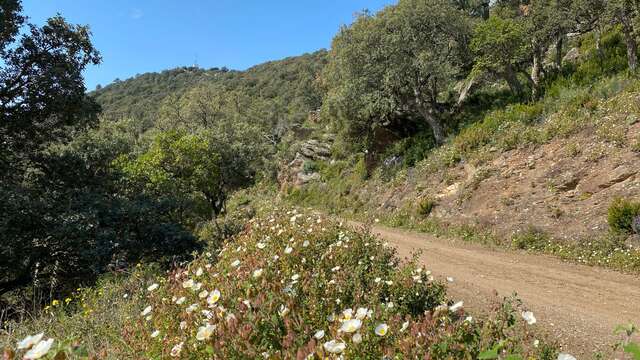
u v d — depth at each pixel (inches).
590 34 964.6
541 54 900.0
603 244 407.8
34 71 619.2
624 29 671.1
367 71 920.9
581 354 203.8
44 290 457.7
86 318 187.6
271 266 170.6
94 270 438.9
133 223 559.8
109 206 566.9
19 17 593.0
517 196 562.3
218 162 979.3
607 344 211.8
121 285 287.0
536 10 832.9
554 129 605.9
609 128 522.9
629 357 194.2
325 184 1277.1
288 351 98.4
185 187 877.8
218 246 360.8
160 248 542.0
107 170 735.1
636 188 434.3
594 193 473.7
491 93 990.4
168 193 781.3
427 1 927.7
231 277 160.7
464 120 924.0
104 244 482.6
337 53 1005.8
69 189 600.7
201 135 1024.2
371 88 952.9
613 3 676.7
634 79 598.5
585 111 598.2
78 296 299.6
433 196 720.3
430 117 912.3
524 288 323.6
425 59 877.8
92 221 501.4
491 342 103.1
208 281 175.5
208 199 992.9
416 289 182.7
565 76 796.6
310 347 93.3
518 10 1085.1
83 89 657.0
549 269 386.6
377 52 911.0
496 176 627.2
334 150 1390.3
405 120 1062.4
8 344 151.6
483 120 821.9
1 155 618.8
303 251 210.7
